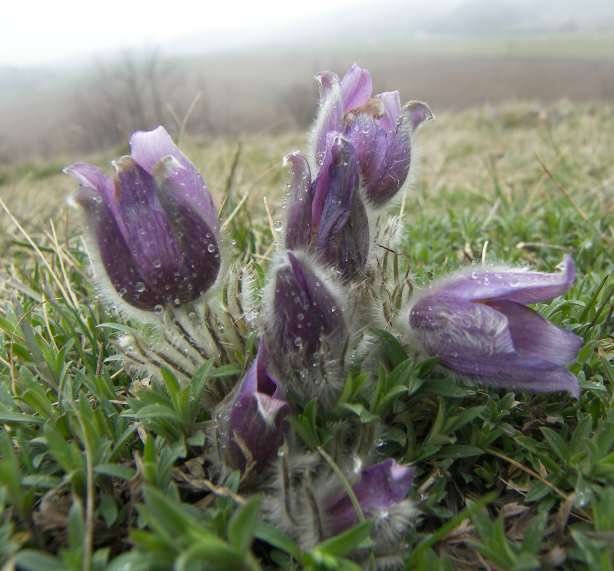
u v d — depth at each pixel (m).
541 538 0.10
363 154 0.13
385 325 0.13
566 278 0.10
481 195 0.30
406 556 0.10
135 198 0.11
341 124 0.13
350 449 0.12
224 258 0.12
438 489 0.12
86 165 0.11
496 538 0.10
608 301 0.16
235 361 0.13
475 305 0.11
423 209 0.28
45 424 0.11
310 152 0.13
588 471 0.11
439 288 0.12
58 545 0.11
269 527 0.10
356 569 0.09
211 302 0.13
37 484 0.11
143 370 0.13
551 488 0.12
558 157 0.38
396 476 0.10
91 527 0.10
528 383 0.11
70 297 0.17
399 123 0.13
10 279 0.17
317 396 0.12
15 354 0.15
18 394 0.14
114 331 0.16
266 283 0.12
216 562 0.08
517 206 0.27
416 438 0.13
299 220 0.12
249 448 0.10
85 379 0.13
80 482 0.11
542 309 0.15
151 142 0.11
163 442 0.12
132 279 0.11
